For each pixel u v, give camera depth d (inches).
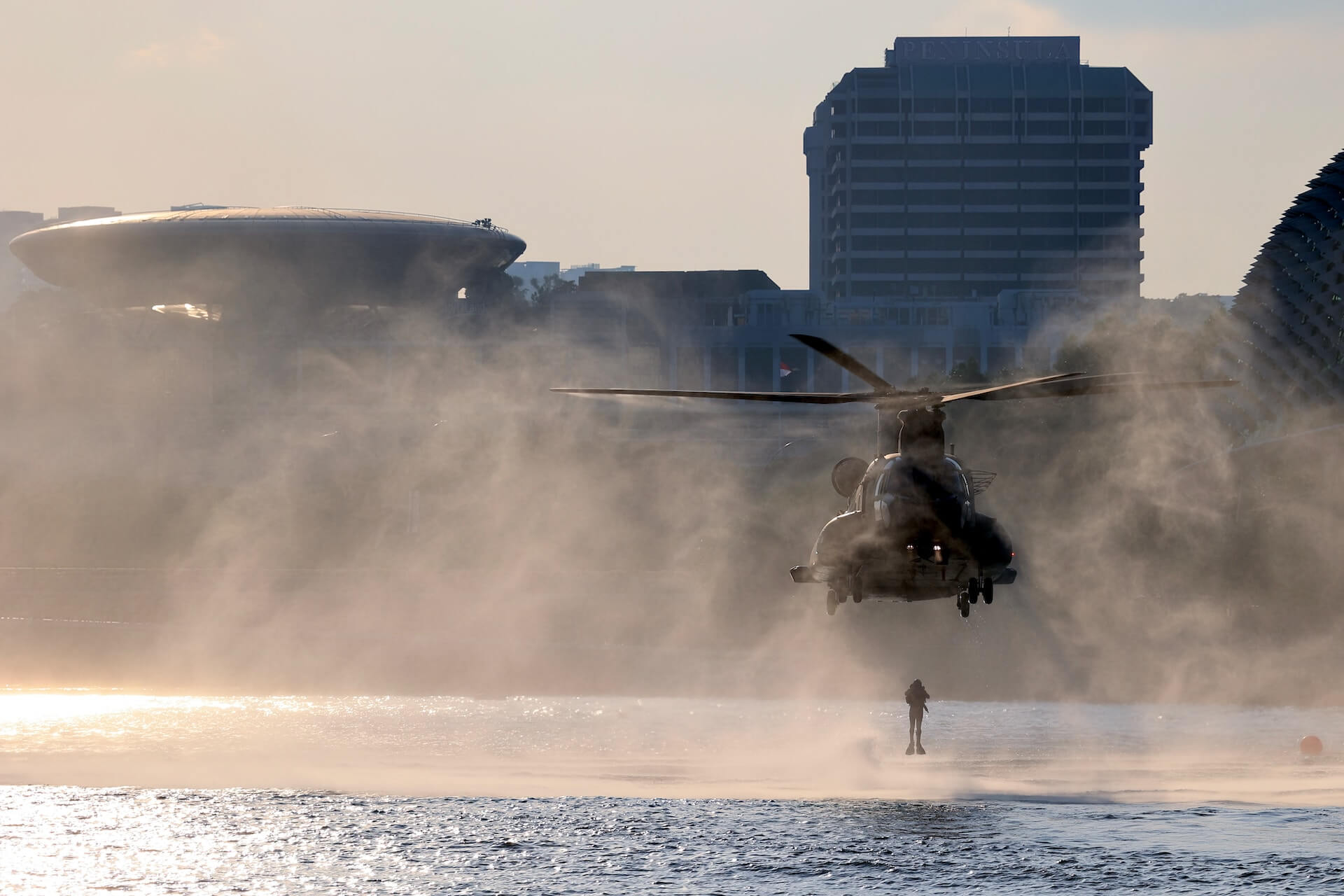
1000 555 3390.7
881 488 3373.5
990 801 5167.3
